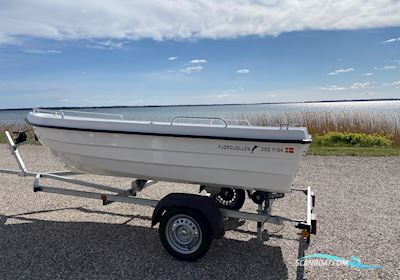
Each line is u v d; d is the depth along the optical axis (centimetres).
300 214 489
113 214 484
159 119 404
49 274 323
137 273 328
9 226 439
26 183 645
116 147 387
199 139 345
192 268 339
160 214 361
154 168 383
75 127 395
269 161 331
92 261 350
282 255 367
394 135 1221
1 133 1423
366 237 411
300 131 316
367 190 607
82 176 699
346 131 1299
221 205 426
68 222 454
